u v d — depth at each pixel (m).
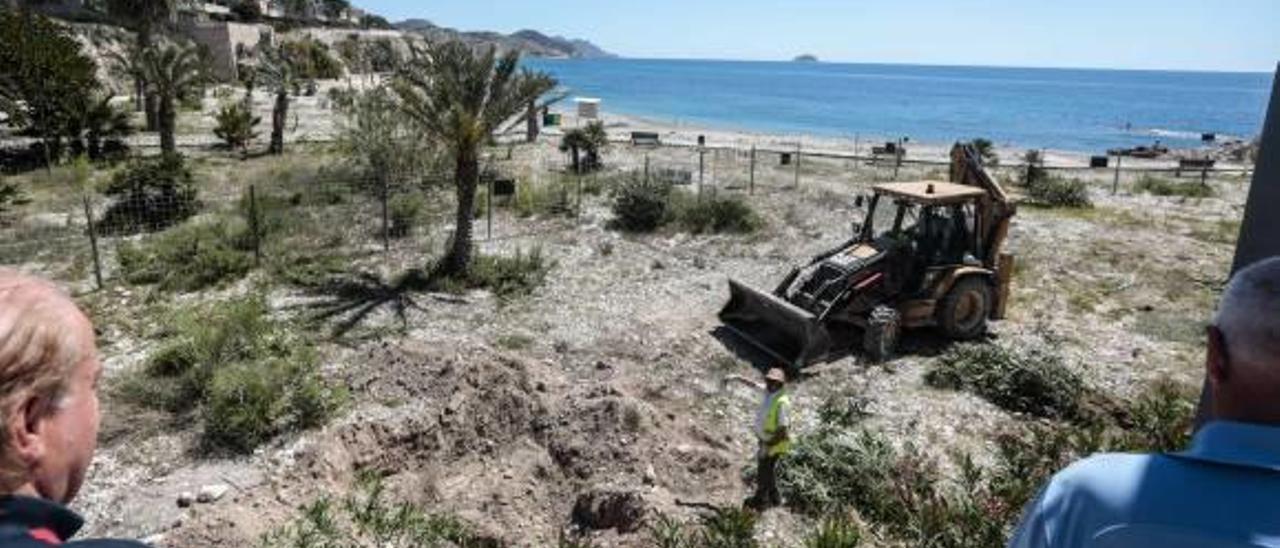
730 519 7.64
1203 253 19.70
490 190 20.80
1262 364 1.65
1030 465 8.75
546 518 8.53
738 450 9.84
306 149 33.81
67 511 1.37
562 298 15.24
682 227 20.66
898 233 13.35
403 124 23.69
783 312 12.59
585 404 9.91
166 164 21.42
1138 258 19.08
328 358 11.92
